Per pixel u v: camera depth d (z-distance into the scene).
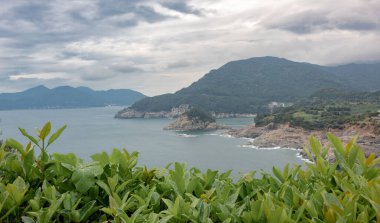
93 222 3.15
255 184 3.47
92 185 3.25
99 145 162.88
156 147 151.88
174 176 3.29
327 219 2.38
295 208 2.82
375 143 107.31
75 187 3.33
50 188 3.10
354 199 2.54
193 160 116.50
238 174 3.69
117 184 3.45
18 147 3.49
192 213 2.73
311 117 177.62
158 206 3.13
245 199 3.09
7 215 2.90
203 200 2.98
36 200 3.06
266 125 192.75
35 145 3.49
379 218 2.23
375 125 125.25
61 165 3.35
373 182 2.57
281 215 2.30
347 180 3.26
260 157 121.12
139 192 3.25
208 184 3.58
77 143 172.00
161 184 3.40
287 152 130.50
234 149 143.00
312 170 3.50
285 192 3.04
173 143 167.12
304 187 3.27
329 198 2.57
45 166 3.43
